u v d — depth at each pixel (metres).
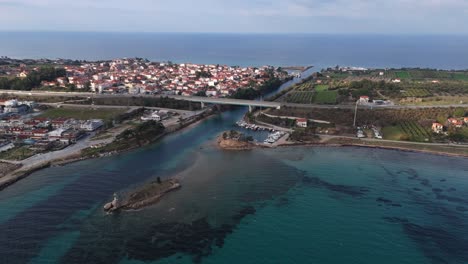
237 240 100.00
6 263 88.00
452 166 160.25
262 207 119.50
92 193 127.62
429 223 109.81
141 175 146.50
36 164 153.12
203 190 132.50
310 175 148.88
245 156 174.75
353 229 106.31
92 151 171.62
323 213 115.56
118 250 94.50
